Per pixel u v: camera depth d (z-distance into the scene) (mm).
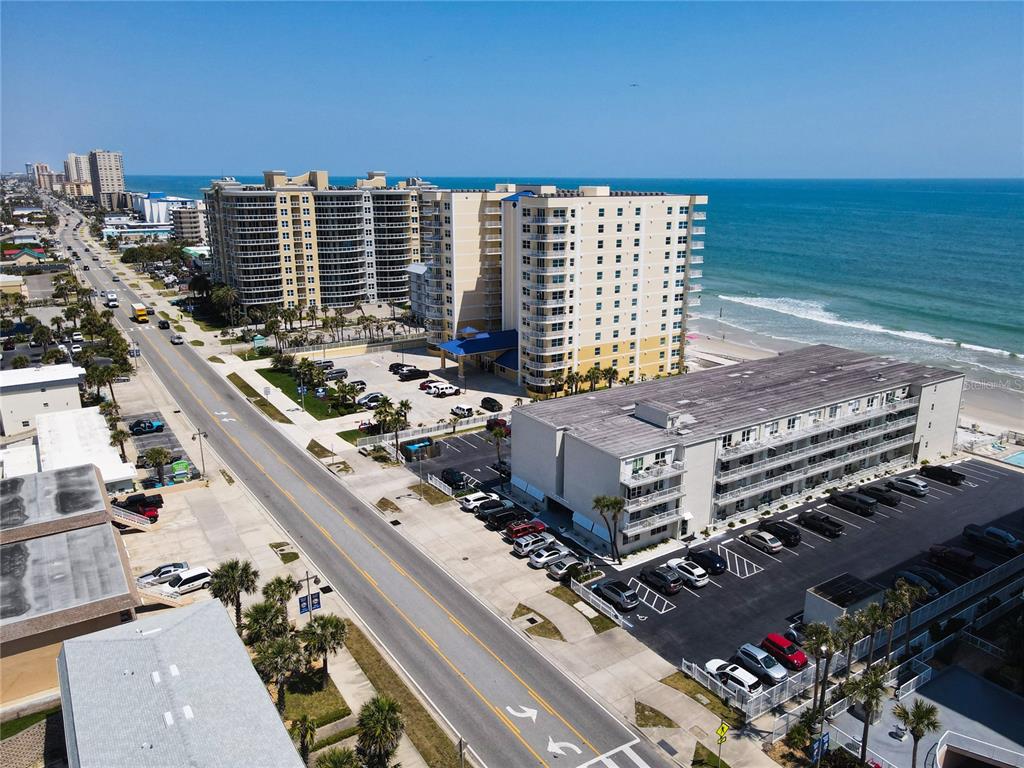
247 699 39625
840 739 44312
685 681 50469
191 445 95938
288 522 74500
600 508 64812
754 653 51344
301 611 53000
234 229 170375
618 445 68938
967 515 77312
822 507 78938
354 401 113688
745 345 164000
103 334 145875
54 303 191375
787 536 70312
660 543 70375
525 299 115625
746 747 44281
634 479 66438
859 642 53281
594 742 44656
